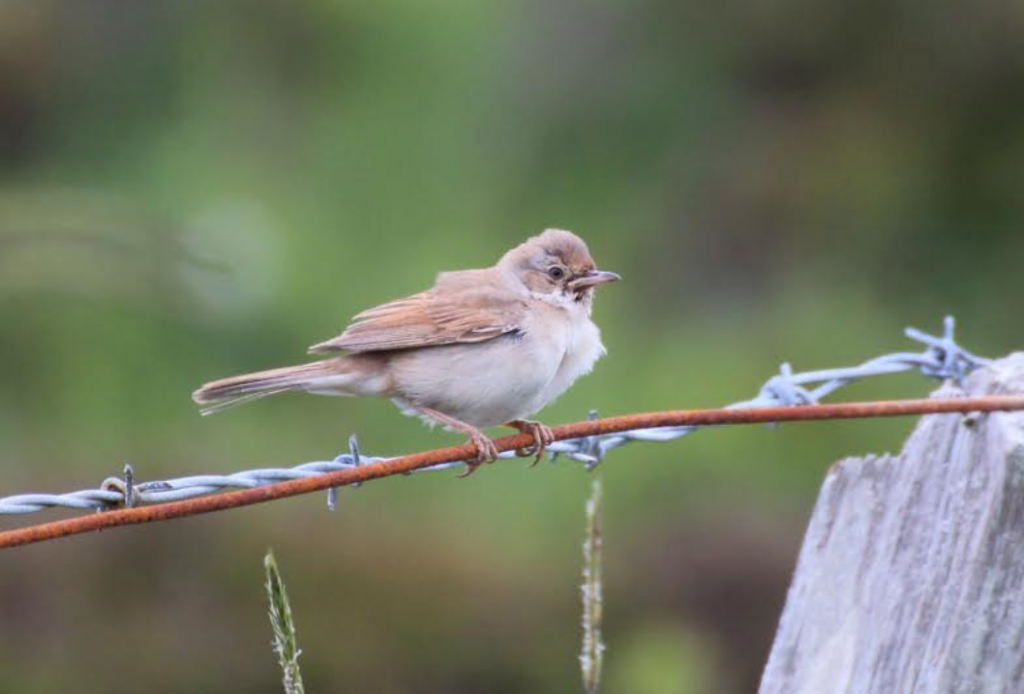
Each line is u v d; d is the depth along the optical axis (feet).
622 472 49.55
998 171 61.67
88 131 62.54
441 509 48.85
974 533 17.30
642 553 48.47
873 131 61.77
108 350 54.70
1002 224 61.46
